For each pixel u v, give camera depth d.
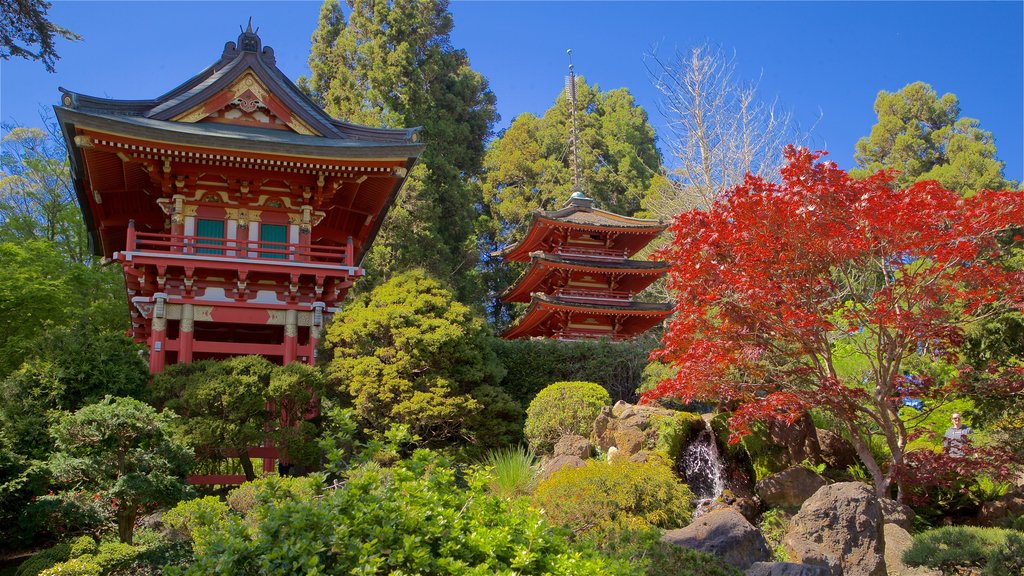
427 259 40.88
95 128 20.67
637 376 26.41
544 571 6.59
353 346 21.64
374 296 22.61
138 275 22.44
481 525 6.87
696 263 16.69
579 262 33.25
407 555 6.14
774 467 18.50
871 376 19.67
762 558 11.60
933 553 12.13
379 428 20.50
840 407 16.16
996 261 17.80
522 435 22.11
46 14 21.84
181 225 23.39
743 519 11.92
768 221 15.81
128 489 13.03
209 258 22.50
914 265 17.42
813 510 12.85
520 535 6.87
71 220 36.34
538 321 33.75
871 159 58.34
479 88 56.97
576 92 65.12
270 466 20.77
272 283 23.75
